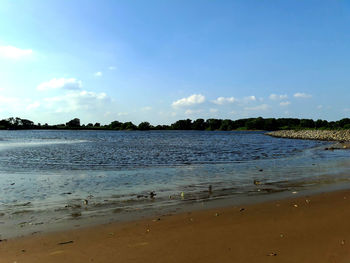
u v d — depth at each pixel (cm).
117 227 783
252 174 1714
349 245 624
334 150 3538
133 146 4666
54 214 914
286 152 3341
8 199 1116
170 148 4156
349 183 1405
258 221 816
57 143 5625
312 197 1106
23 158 2725
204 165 2156
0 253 620
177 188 1316
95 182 1473
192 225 791
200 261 568
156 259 580
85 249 636
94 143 5675
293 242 652
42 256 603
